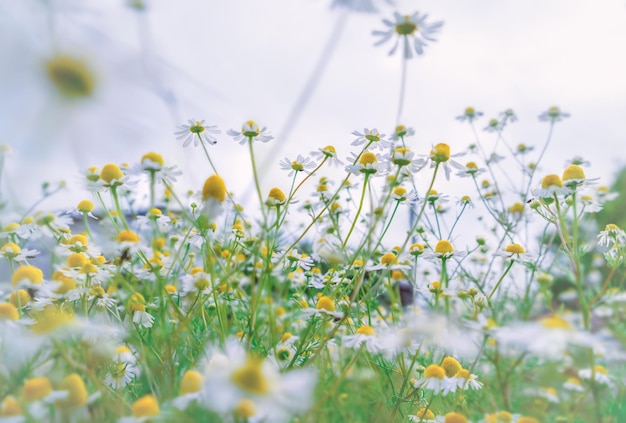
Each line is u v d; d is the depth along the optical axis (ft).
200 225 1.24
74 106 0.65
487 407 1.22
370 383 1.29
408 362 1.41
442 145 1.22
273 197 1.26
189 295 1.42
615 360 1.15
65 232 1.33
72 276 1.21
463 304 1.46
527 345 1.00
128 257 1.22
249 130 1.22
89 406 1.01
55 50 0.65
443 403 1.27
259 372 0.87
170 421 0.96
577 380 1.19
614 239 1.43
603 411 1.17
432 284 1.37
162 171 1.19
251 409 0.87
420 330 1.14
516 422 1.12
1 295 1.24
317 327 1.35
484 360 1.28
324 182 1.63
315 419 1.05
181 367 1.21
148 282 1.40
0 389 0.97
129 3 0.82
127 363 1.21
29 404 0.95
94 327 1.06
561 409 1.19
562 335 0.99
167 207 1.59
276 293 1.55
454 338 1.13
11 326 1.04
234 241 1.36
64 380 0.98
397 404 1.21
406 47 1.13
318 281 1.55
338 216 1.63
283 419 0.92
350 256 1.48
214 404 0.86
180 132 1.22
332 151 1.33
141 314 1.29
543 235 1.48
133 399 1.17
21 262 1.31
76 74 0.65
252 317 1.18
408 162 1.19
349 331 1.31
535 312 1.43
